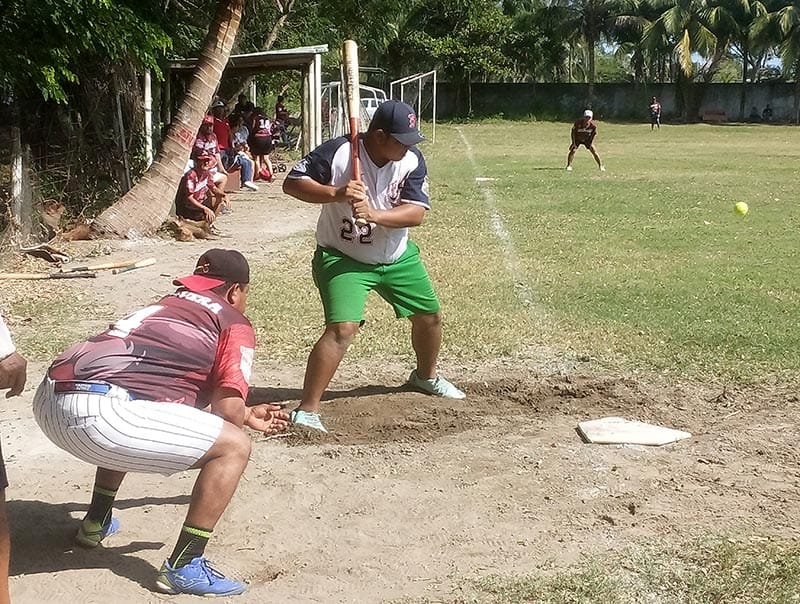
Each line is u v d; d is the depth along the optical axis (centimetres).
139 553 404
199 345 366
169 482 488
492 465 506
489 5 5981
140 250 1230
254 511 450
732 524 430
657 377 665
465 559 398
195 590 363
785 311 853
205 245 1284
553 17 6209
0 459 314
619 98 6319
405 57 5853
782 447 532
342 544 414
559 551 404
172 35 1501
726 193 1886
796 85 6097
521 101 6241
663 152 3266
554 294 932
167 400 360
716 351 722
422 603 358
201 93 1372
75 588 371
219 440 359
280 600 364
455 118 6034
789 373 668
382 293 584
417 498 463
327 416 585
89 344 359
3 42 1135
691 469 500
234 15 1385
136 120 1630
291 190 536
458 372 679
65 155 1376
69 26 1173
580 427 561
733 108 6250
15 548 407
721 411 598
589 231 1371
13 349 320
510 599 359
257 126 2245
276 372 687
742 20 6297
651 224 1445
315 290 954
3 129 1191
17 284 995
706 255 1166
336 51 3472
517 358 712
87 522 405
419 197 550
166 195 1352
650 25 6144
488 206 1673
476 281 997
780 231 1370
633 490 472
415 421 577
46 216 1255
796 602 353
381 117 529
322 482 483
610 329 789
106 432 344
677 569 380
